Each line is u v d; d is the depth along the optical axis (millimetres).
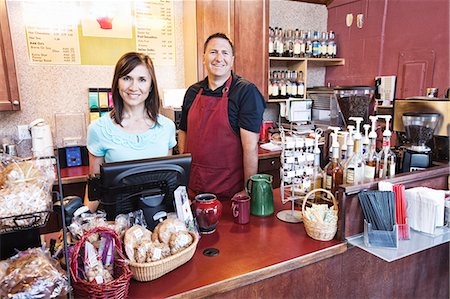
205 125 2016
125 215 1231
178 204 1286
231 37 3068
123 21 2895
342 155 1588
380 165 1556
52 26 2656
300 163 1568
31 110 2674
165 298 1005
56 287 885
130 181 1229
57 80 2732
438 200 1448
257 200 1610
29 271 885
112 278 998
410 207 1507
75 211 1160
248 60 3197
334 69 3965
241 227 1502
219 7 2971
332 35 3791
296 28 3805
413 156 1676
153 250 1080
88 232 983
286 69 3807
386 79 3359
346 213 1378
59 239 1166
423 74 3068
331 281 1388
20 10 2539
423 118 1656
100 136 1614
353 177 1462
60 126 2688
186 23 3090
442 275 1867
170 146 1786
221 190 2016
